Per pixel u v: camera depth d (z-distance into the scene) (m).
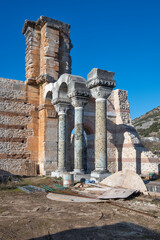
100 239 5.05
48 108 18.88
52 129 18.86
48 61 19.38
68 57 21.56
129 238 5.09
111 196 9.22
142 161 21.27
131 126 23.94
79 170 14.45
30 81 19.45
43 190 11.62
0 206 8.22
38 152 19.22
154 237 5.16
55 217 6.70
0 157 17.73
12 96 18.88
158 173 20.16
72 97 14.86
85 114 22.16
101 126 13.13
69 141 20.38
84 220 6.38
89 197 9.49
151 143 54.09
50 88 18.09
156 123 86.31
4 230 5.66
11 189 12.55
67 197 9.45
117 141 23.58
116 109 24.25
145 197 9.45
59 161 16.80
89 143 22.80
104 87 13.35
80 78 15.16
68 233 5.41
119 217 6.65
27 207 8.02
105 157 13.01
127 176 11.12
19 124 18.81
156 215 6.90
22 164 18.41
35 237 5.21
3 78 18.80
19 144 18.56
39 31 20.70
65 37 21.50
